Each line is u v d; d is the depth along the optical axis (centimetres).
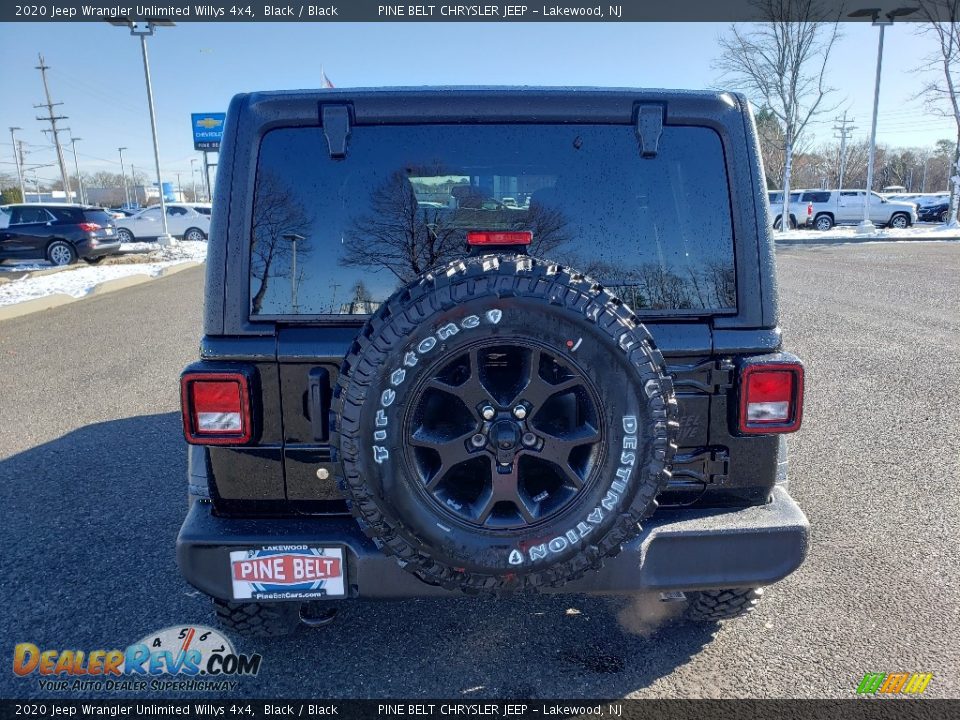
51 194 8788
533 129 244
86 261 2136
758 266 242
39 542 393
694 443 246
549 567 215
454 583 217
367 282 243
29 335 1008
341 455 206
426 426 212
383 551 217
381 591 235
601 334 203
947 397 640
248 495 244
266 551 233
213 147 3384
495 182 246
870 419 584
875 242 2694
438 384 205
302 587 236
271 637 302
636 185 246
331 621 313
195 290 1515
